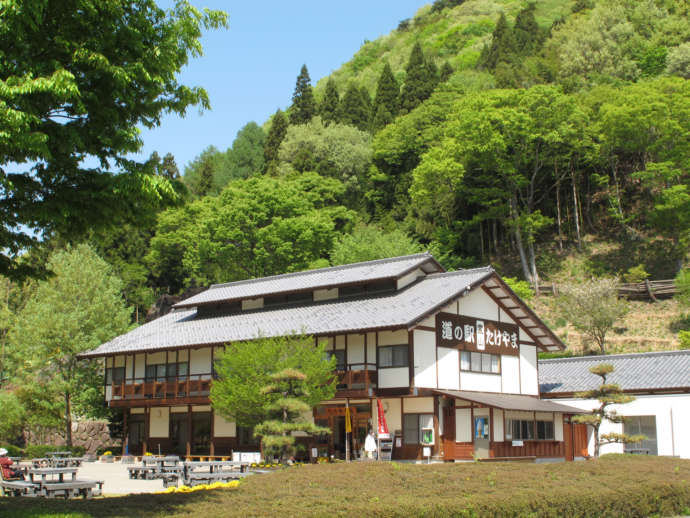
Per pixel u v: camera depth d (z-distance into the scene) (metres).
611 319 42.94
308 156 73.06
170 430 35.72
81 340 39.41
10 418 38.41
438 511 11.79
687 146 51.75
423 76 82.00
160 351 34.59
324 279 35.03
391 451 28.81
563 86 71.06
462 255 62.69
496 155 54.78
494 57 89.88
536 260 58.38
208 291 39.97
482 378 31.52
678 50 67.56
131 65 12.44
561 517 13.66
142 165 12.96
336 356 30.28
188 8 13.14
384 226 63.62
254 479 16.52
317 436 30.75
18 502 12.20
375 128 80.00
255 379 25.14
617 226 59.88
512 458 29.11
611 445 32.53
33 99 11.65
